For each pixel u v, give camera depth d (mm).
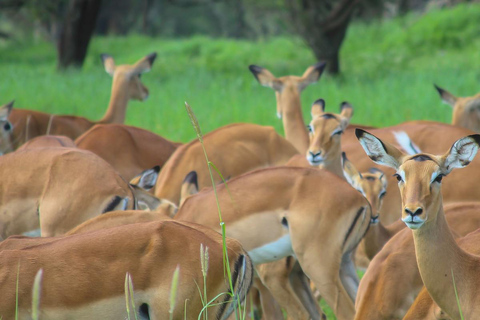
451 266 14039
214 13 166250
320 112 25594
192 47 103500
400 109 45375
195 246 13867
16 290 13555
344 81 62188
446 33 80750
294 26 68688
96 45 117062
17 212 20844
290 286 21047
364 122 43375
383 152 14414
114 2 152625
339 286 19094
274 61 83250
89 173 20281
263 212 19469
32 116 31453
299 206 19250
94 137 27516
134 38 125812
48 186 20453
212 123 43844
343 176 24734
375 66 71875
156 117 46844
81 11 80750
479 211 19484
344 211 19062
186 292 13547
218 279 13812
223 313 14023
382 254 17656
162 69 79375
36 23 148250
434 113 43750
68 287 13742
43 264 13984
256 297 22750
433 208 13609
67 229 20047
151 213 17000
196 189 21938
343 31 67875
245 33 156125
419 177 13570
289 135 30641
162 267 13672
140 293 13672
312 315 21062
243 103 49688
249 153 26953
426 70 64875
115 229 14281
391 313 16875
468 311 13992
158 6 157625
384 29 91188
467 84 53344
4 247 14773
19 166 21047
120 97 35250
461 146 13617
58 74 72188
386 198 25422
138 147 28297
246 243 19625
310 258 19141
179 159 25438
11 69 80750
